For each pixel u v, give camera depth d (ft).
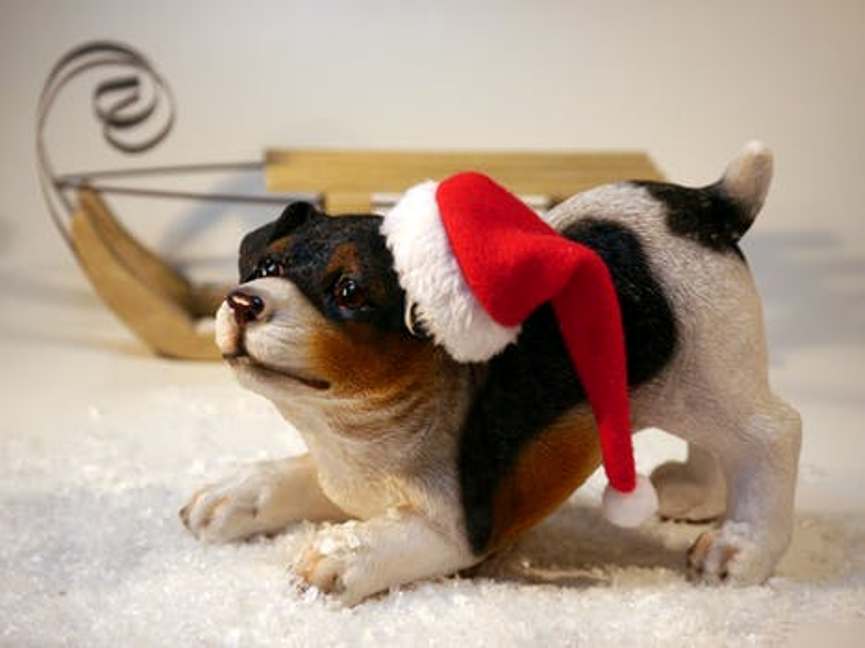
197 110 3.01
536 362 1.36
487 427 1.37
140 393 2.26
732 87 3.01
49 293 2.79
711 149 2.99
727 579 1.41
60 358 2.46
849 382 2.33
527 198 2.76
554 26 3.05
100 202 2.64
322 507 1.55
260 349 1.27
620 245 1.40
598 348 1.31
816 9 3.00
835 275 2.78
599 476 1.77
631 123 3.03
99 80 2.98
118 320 2.70
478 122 3.05
